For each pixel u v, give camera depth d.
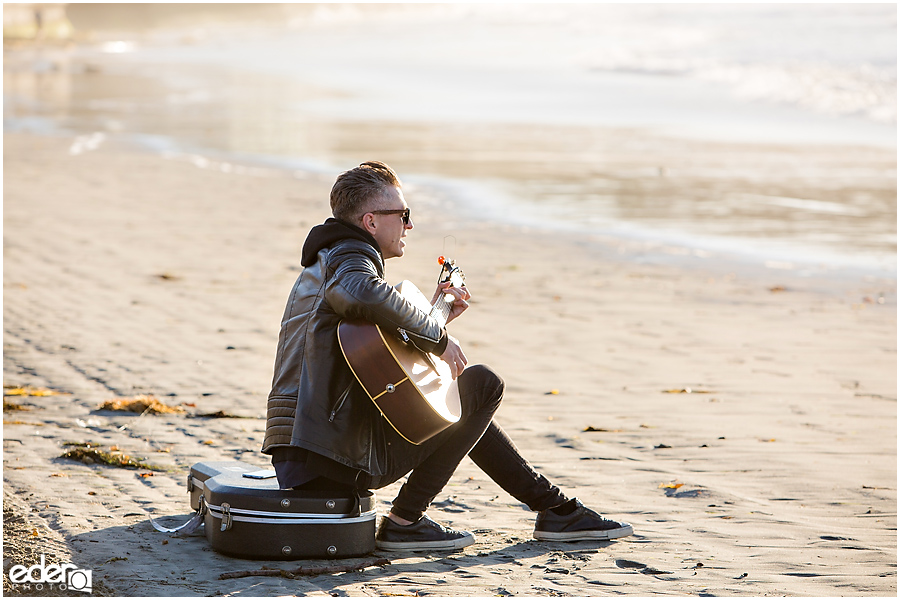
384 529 6.67
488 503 7.63
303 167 35.06
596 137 46.19
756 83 71.00
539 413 10.18
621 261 19.55
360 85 85.56
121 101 68.00
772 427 9.68
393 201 6.37
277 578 5.97
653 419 9.96
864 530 6.96
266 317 14.63
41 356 12.18
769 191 29.98
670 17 129.38
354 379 6.23
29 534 6.55
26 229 21.83
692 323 14.55
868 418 10.01
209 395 10.66
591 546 6.69
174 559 6.25
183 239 21.22
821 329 14.25
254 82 90.50
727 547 6.62
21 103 64.50
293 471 6.29
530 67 96.88
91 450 8.41
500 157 38.28
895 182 31.81
